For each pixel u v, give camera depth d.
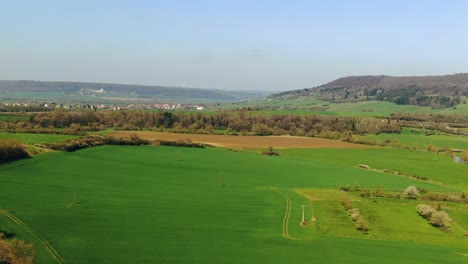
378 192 103.56
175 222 74.81
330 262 61.16
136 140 144.75
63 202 81.00
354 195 101.06
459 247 73.31
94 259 57.41
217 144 157.88
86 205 80.50
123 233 67.81
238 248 64.56
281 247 66.25
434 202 98.50
